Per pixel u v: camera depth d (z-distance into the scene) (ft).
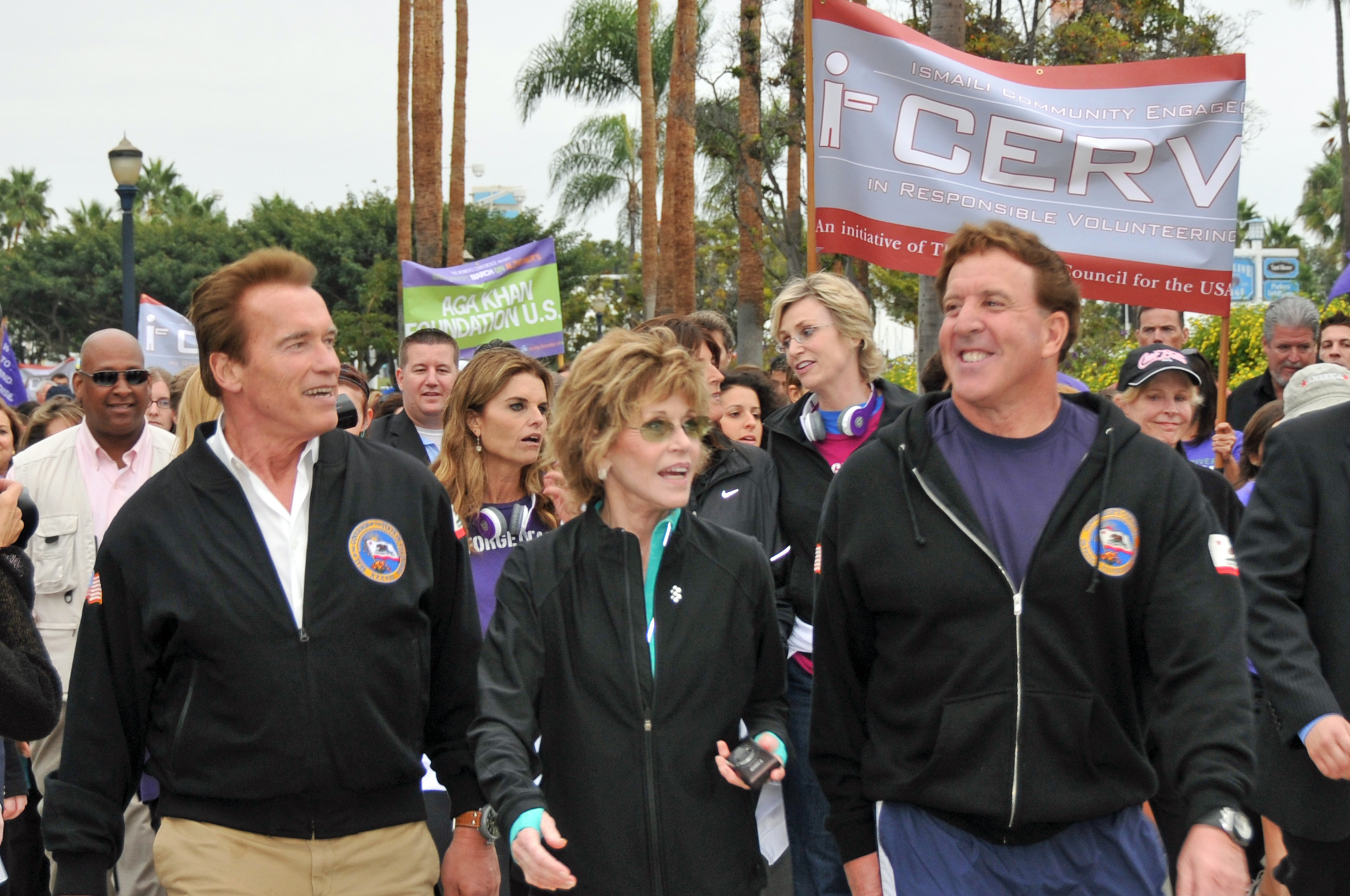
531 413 14.14
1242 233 138.21
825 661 9.48
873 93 19.69
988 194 19.76
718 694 9.34
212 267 171.94
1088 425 8.95
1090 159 19.70
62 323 179.42
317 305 9.46
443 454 14.38
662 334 9.49
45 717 10.20
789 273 62.49
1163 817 10.61
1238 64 19.60
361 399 19.34
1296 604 11.48
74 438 16.17
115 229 177.27
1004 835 8.67
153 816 10.06
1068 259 19.80
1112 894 8.68
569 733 9.15
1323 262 171.12
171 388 23.47
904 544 8.80
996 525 8.69
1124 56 52.70
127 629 9.24
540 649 9.23
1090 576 8.46
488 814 10.40
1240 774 7.88
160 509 9.30
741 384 16.63
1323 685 10.96
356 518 9.51
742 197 59.93
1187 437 16.98
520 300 32.48
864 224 19.77
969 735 8.54
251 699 9.02
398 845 9.61
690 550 9.50
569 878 7.93
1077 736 8.48
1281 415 16.53
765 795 10.80
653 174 79.61
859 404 13.53
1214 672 8.18
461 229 81.71
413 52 78.07
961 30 28.17
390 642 9.45
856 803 9.46
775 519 13.41
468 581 10.40
